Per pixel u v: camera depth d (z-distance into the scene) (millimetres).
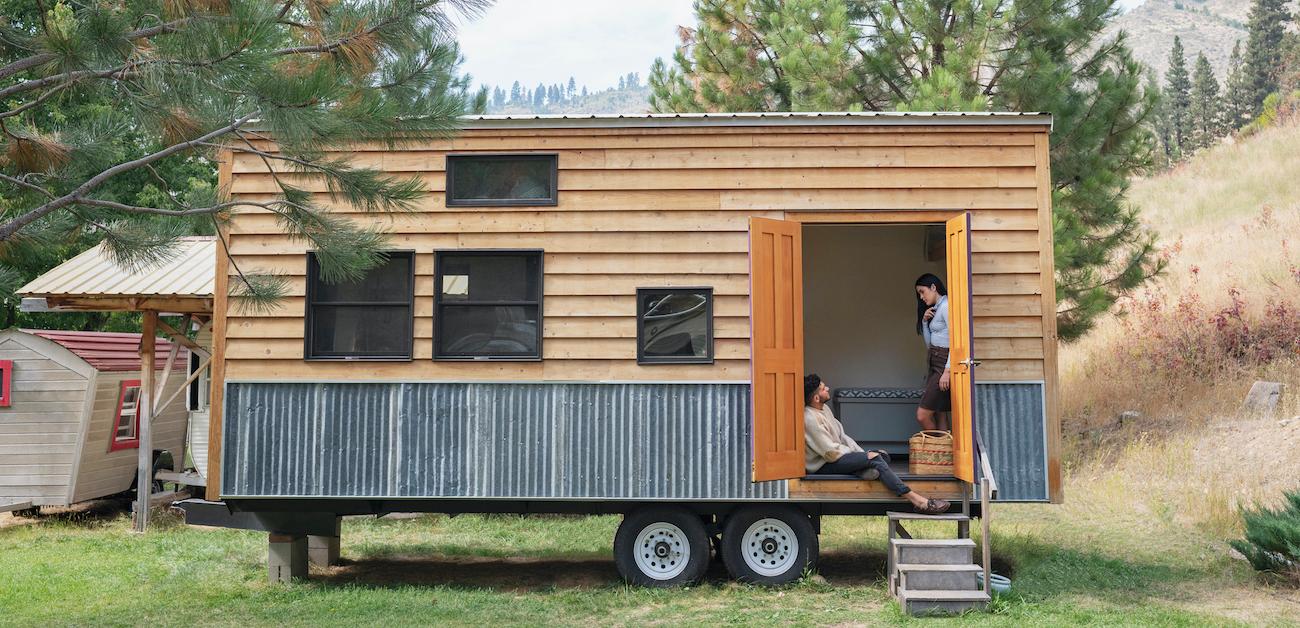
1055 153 11781
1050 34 11734
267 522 8070
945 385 7633
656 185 7758
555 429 7633
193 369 11922
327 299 7836
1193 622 6391
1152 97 11750
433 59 5922
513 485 7598
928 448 7602
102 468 11750
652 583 7680
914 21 11992
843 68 12250
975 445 7277
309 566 9016
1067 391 14461
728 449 7555
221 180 7875
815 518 7973
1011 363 7473
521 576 8555
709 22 14203
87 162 6684
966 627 6406
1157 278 17078
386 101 5805
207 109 5254
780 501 7586
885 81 12672
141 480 11094
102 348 12070
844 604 7156
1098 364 14867
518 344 7738
